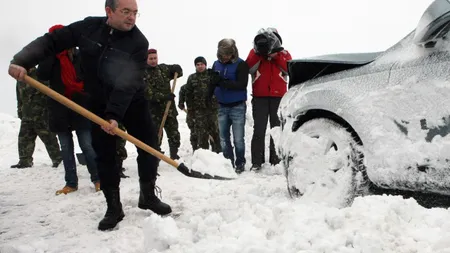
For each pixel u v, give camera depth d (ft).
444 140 9.12
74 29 10.92
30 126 24.76
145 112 11.97
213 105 24.03
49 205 14.71
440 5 9.32
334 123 11.55
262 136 19.76
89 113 10.45
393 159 9.82
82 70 11.37
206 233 8.92
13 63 10.21
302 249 7.55
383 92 10.30
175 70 22.82
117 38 10.85
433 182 9.26
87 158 16.76
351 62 11.51
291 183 12.32
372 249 7.16
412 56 10.10
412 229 7.80
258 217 9.34
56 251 9.79
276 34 19.66
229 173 12.37
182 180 18.02
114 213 11.59
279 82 19.72
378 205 8.43
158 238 8.74
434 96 9.39
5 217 13.33
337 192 11.01
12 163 29.22
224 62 20.08
